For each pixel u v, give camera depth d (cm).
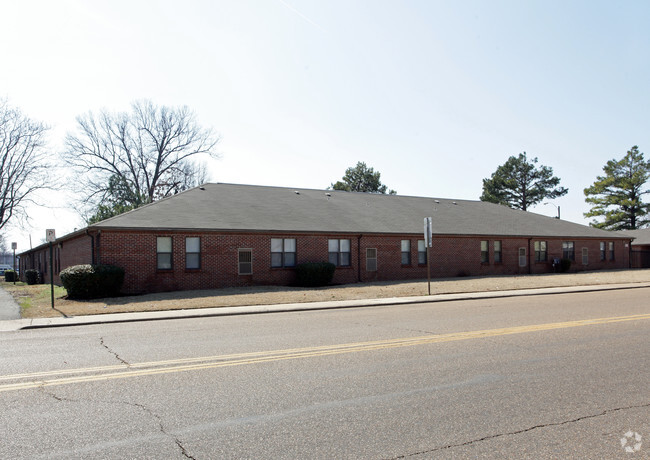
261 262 2417
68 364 789
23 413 550
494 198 6744
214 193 2817
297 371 732
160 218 2255
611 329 1108
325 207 3022
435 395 612
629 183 6106
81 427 508
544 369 741
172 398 603
